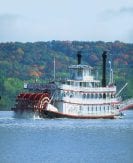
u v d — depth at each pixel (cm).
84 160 16325
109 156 17038
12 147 18550
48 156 16900
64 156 16950
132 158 16700
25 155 16975
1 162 15812
